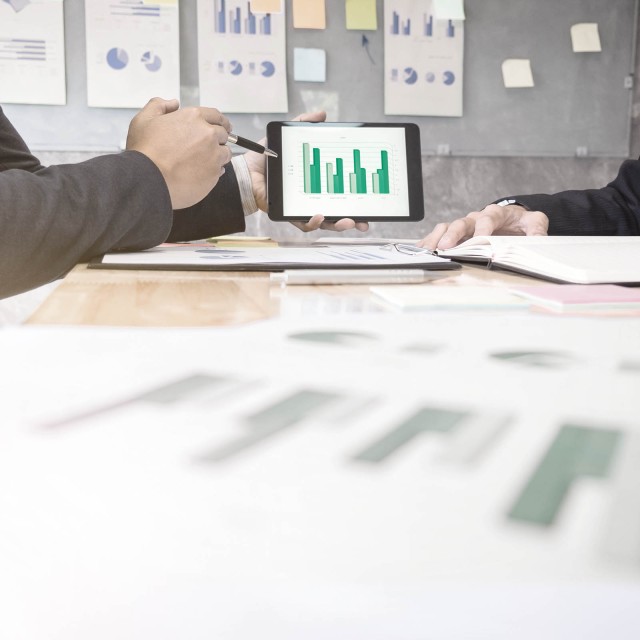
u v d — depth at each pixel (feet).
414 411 0.45
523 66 6.52
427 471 0.34
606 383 0.54
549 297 1.09
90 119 5.95
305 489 0.32
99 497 0.31
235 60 6.10
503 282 1.48
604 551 0.26
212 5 6.02
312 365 0.60
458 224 2.34
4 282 1.58
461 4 6.38
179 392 0.50
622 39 6.66
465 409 0.46
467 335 0.77
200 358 0.62
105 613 0.22
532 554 0.25
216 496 0.31
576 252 1.61
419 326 0.83
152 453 0.37
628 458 0.36
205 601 0.23
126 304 1.05
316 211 3.07
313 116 3.26
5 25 5.72
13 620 0.22
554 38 6.57
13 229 1.52
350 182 3.12
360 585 0.24
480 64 6.50
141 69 5.97
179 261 1.68
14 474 0.33
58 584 0.24
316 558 0.25
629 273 1.38
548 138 6.66
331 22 6.22
